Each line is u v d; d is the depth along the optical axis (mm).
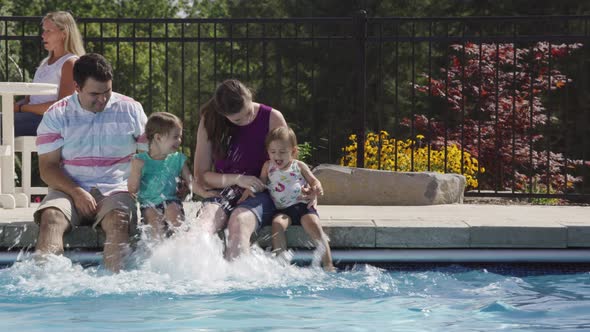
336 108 22938
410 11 23500
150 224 4512
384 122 23125
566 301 3740
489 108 11469
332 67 22766
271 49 24344
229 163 4781
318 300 3721
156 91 30469
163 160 4590
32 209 5598
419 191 6504
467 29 22406
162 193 4594
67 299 3695
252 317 3373
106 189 4684
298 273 4309
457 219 4941
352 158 8922
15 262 4531
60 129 4664
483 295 3883
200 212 4570
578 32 20500
